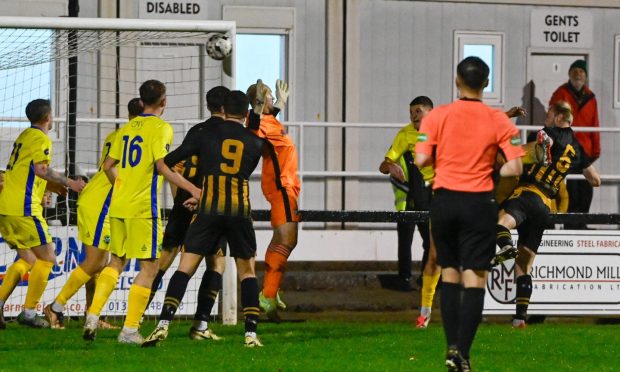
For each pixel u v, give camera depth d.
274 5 40.75
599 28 42.88
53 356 21.48
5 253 29.36
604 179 42.19
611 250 30.45
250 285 22.80
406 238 35.00
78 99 39.00
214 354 21.81
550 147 27.67
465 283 18.61
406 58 41.69
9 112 35.59
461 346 18.48
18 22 28.08
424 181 32.62
